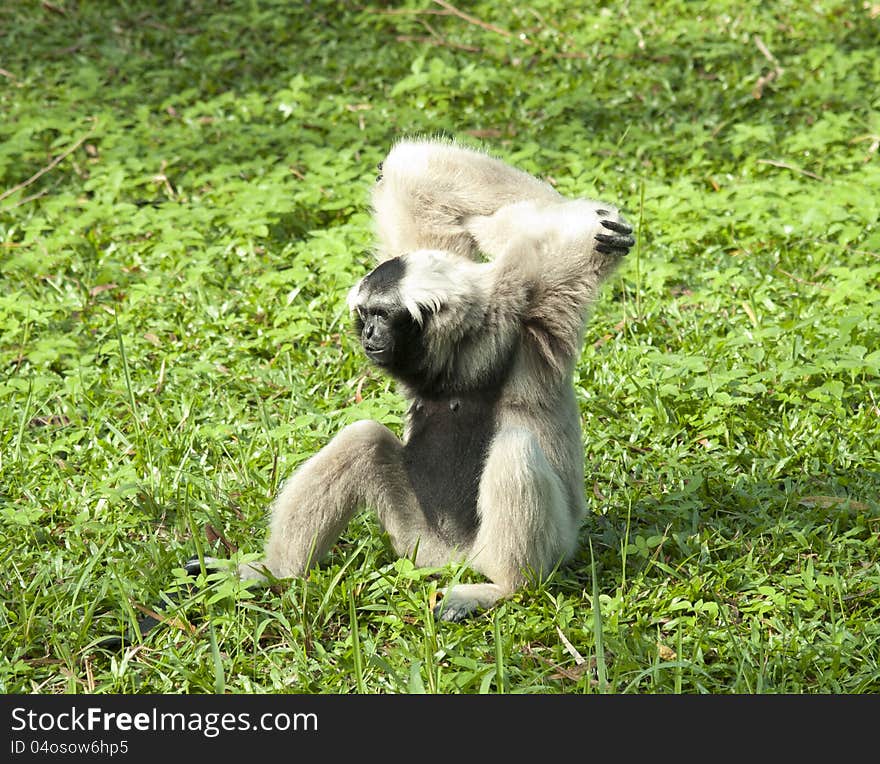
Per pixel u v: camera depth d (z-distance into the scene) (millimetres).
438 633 7508
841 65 17172
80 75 17562
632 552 8141
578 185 13805
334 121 16641
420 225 8484
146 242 13516
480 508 7883
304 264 12984
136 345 11547
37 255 13000
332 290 12203
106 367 11375
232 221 13438
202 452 9945
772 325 11414
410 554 8438
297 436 9930
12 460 9656
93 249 13484
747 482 9344
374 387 10836
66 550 8656
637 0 19656
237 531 8820
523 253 7891
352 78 17750
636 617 7742
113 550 8648
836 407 10000
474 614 7816
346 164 14688
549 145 15719
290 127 16172
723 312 12016
